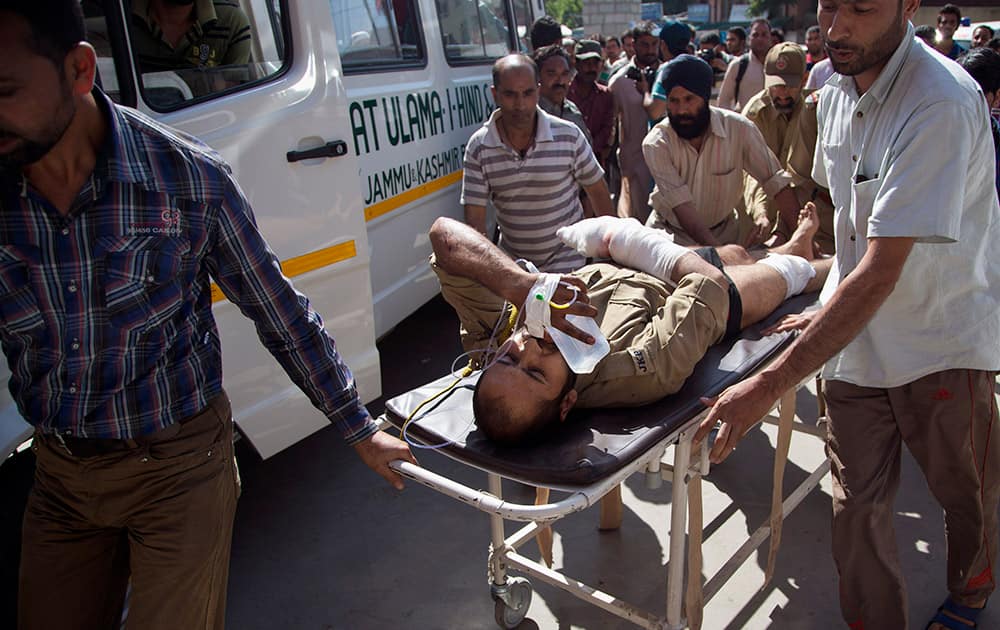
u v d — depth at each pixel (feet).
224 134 8.34
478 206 11.89
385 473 6.13
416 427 7.02
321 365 5.83
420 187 12.76
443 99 13.74
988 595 7.83
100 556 5.62
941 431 6.97
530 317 6.50
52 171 4.56
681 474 6.80
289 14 9.23
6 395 6.79
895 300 6.81
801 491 8.93
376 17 11.93
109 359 4.90
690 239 11.39
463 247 7.72
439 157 13.43
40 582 5.49
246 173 8.50
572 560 9.57
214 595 5.54
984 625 8.25
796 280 9.00
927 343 6.81
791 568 9.32
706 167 11.15
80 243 4.64
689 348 7.00
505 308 8.23
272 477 11.63
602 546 9.81
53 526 5.40
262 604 9.04
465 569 9.52
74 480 5.17
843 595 7.40
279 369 9.09
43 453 5.26
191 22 8.41
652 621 7.33
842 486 7.23
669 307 7.34
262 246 5.42
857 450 7.20
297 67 9.29
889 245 5.94
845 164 7.00
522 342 6.74
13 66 3.93
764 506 10.42
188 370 5.24
